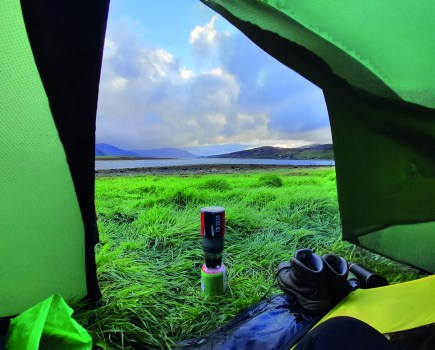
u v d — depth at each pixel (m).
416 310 1.08
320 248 2.07
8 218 1.02
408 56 0.74
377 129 1.01
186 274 1.72
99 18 0.79
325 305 1.20
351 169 1.23
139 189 3.46
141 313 1.30
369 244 1.60
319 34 0.72
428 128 0.87
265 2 0.66
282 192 3.41
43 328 0.93
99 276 1.59
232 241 2.18
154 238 2.15
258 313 1.28
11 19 0.77
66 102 0.91
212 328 1.27
